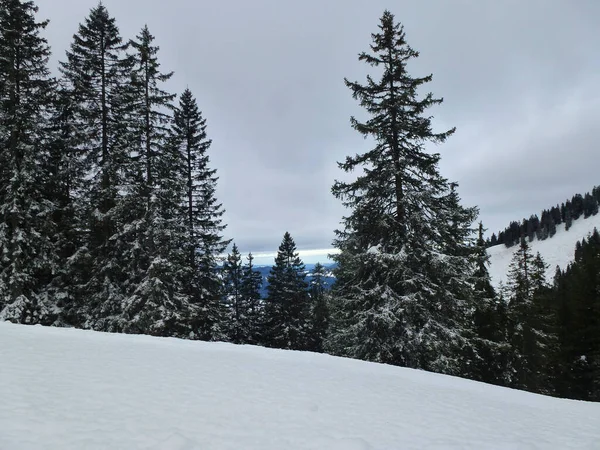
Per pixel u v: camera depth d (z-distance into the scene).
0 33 18.25
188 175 26.80
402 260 15.06
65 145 20.50
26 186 18.14
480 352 24.83
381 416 6.56
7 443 3.96
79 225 19.84
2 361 7.12
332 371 10.10
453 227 19.42
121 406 5.51
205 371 8.34
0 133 17.20
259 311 44.62
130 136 20.36
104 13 21.78
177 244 22.86
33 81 19.06
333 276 19.06
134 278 20.86
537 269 33.50
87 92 20.64
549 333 30.34
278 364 10.12
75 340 10.25
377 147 17.19
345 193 17.20
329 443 5.00
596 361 28.67
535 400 10.14
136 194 20.31
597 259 32.41
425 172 16.78
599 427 7.56
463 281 15.91
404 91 16.88
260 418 5.75
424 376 11.44
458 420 6.85
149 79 21.73
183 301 20.92
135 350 9.81
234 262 45.88
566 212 145.00
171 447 4.26
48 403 5.25
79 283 20.62
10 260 17.67
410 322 15.05
